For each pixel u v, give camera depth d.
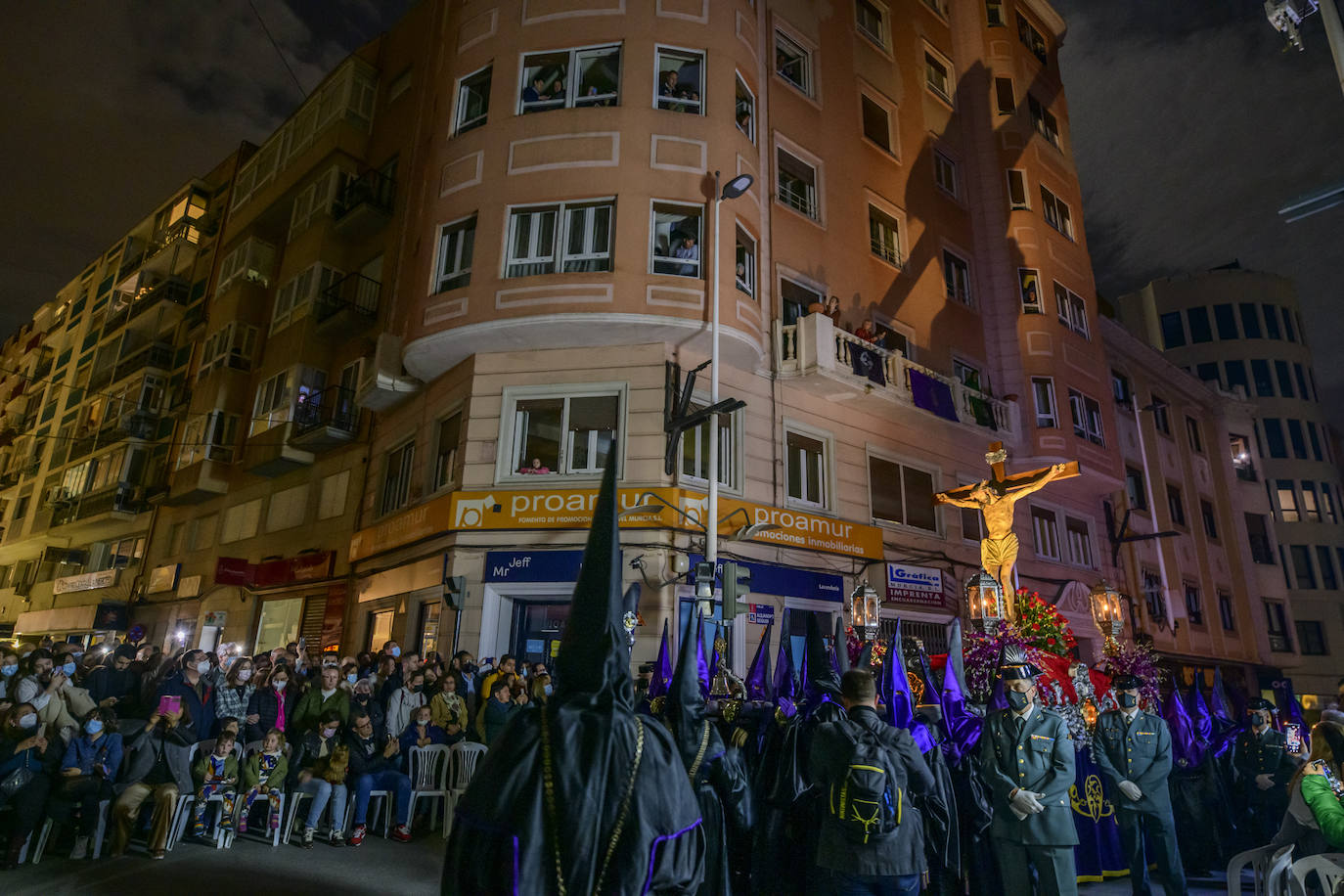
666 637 6.51
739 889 5.57
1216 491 33.12
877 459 17.59
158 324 29.86
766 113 17.27
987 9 25.20
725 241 14.42
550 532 13.29
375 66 23.33
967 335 21.44
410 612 14.58
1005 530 12.24
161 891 6.11
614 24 15.05
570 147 14.45
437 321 14.41
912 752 4.33
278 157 25.59
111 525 29.36
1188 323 42.72
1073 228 24.95
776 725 5.48
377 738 8.53
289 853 7.44
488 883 2.30
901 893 4.07
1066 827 5.19
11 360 45.00
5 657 8.55
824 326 15.81
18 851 6.70
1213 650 28.78
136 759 7.37
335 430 18.80
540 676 9.95
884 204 20.03
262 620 20.69
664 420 13.68
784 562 14.78
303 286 21.91
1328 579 37.59
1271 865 4.71
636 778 2.48
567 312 13.53
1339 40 8.91
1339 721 4.79
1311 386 41.44
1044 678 7.52
